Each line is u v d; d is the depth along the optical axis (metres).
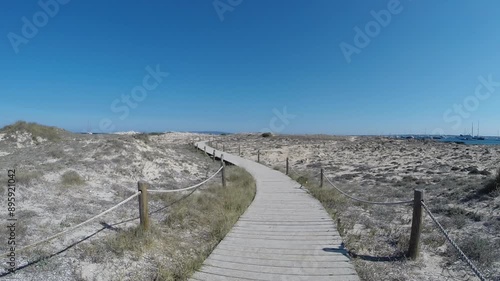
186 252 7.26
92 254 6.29
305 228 8.78
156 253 6.82
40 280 5.20
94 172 13.89
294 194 14.05
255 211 10.83
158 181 15.34
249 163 27.78
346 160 30.22
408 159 27.91
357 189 15.19
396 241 7.70
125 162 16.06
